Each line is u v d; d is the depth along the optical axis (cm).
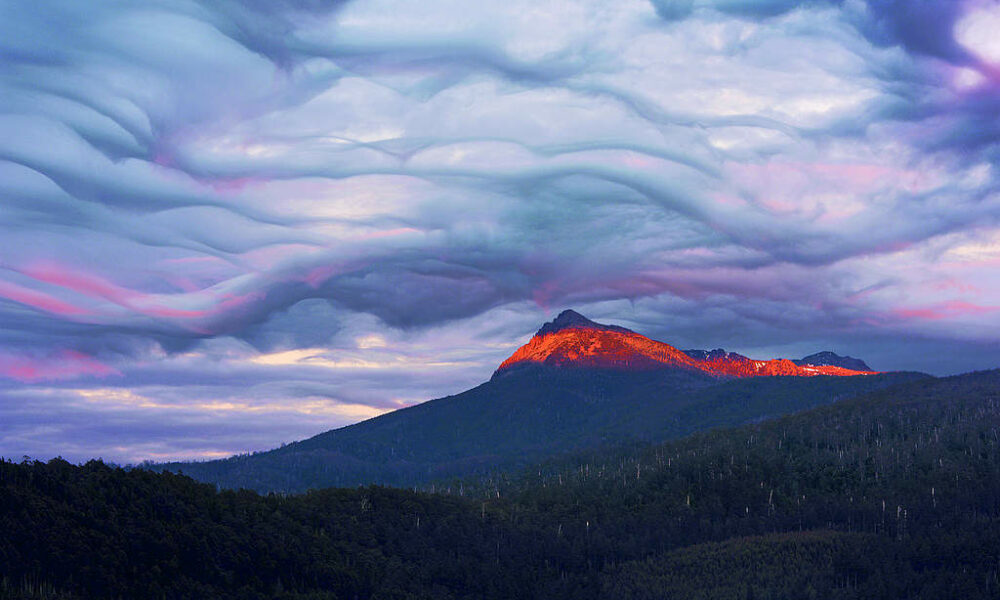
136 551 19662
